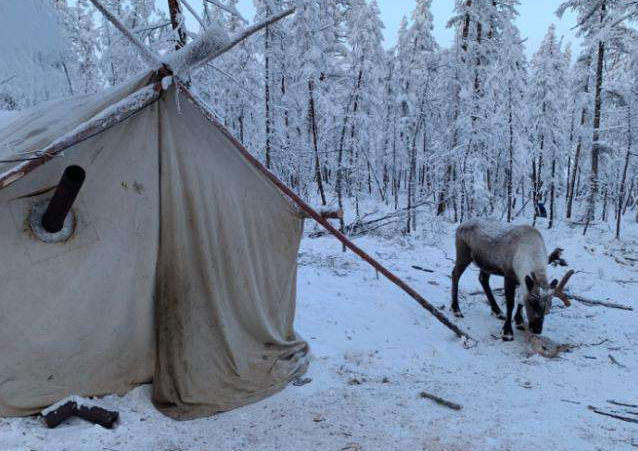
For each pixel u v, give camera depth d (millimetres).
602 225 20703
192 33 7906
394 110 30547
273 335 5469
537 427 4328
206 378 4777
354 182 22234
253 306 5246
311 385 5195
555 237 18562
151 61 4629
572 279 12148
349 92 22672
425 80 21797
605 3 21172
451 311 8438
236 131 16047
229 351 4973
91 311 4281
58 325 4113
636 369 6191
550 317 8461
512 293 7203
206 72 9055
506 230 7367
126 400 4496
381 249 13938
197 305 4848
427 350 6625
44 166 4156
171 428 4152
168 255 4777
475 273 11992
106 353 4426
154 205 4676
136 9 11125
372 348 6551
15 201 3998
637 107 20672
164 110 4777
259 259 5387
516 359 6441
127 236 4484
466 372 5922
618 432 4270
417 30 28469
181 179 4816
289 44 19953
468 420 4457
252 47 17031
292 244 5688
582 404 4969
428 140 26312
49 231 4008
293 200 5355
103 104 4465
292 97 20781
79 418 4020
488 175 23906
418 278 10703
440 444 3955
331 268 10727
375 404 4781
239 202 5148
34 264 4016
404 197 31156
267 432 4125
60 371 4176
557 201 34094
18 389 3953
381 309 8219
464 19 21406
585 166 27812
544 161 24906
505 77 19125
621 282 12188
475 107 19359
